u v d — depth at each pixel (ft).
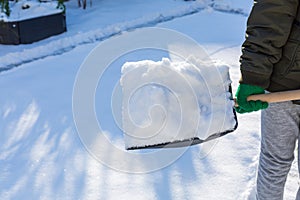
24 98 10.00
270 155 4.95
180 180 6.93
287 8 4.23
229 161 7.38
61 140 8.24
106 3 17.74
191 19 15.26
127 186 6.84
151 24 14.88
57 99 9.88
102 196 6.64
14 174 7.30
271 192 5.10
